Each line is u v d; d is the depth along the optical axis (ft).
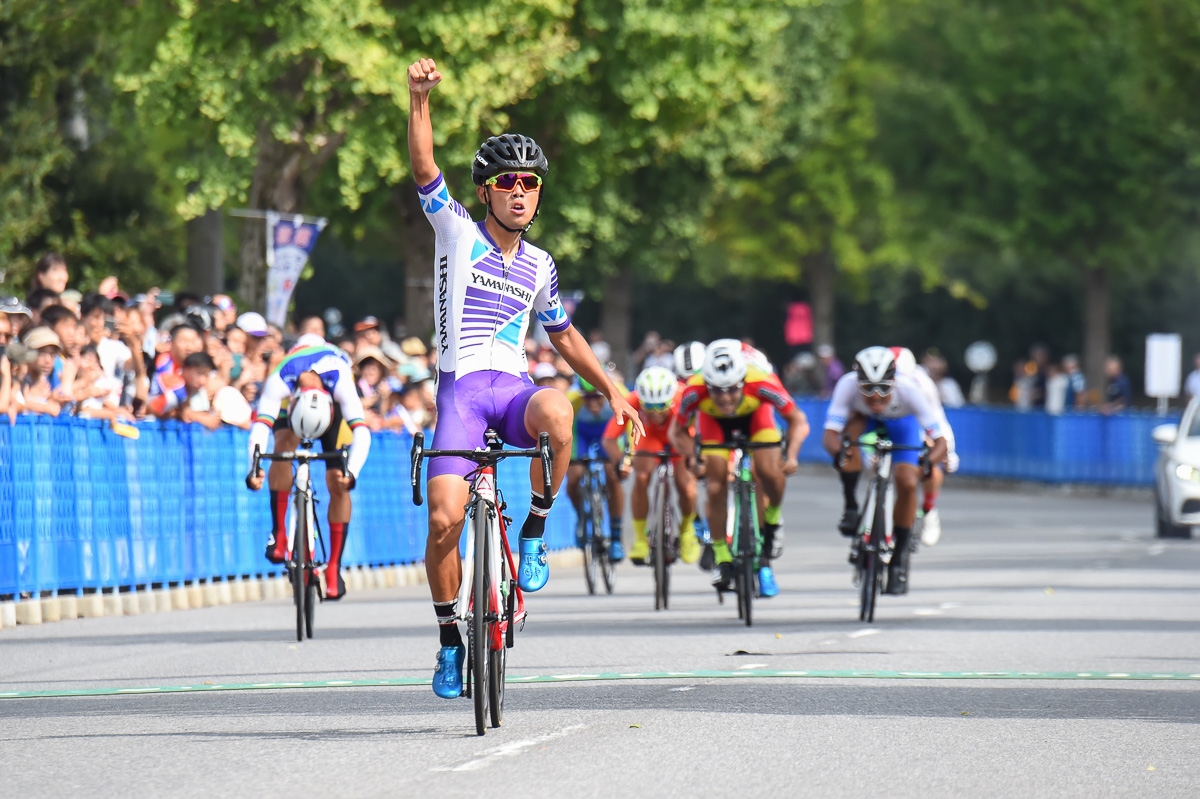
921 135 451.94
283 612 139.44
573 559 213.66
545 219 303.89
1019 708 83.25
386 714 81.41
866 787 64.34
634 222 382.22
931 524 185.68
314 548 118.73
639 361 399.03
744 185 564.71
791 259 594.24
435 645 112.27
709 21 300.20
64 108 275.80
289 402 123.03
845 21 535.19
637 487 150.82
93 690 91.20
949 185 444.55
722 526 128.16
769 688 90.02
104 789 63.72
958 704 84.48
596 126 289.33
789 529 255.91
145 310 162.09
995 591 153.69
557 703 84.74
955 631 119.24
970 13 431.02
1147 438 338.34
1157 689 89.97
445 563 74.43
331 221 328.70
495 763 68.49
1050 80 409.08
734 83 313.73
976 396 532.32
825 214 585.63
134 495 139.64
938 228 454.40
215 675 97.14
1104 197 411.75
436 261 74.54
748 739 74.23
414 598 154.40
